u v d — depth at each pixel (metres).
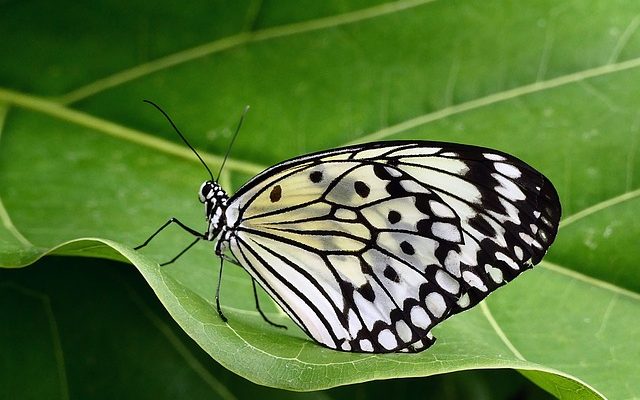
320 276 0.48
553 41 0.53
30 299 0.50
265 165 0.53
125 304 0.51
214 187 0.49
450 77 0.53
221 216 0.48
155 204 0.52
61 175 0.52
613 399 0.48
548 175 0.52
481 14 0.53
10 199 0.51
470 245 0.47
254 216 0.48
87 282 0.51
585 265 0.50
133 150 0.53
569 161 0.52
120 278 0.51
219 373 0.50
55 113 0.53
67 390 0.50
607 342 0.49
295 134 0.53
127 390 0.50
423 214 0.47
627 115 0.52
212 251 0.50
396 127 0.53
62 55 0.54
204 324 0.46
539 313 0.50
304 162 0.48
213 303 0.47
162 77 0.54
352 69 0.53
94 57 0.54
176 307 0.45
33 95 0.53
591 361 0.49
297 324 0.48
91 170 0.52
